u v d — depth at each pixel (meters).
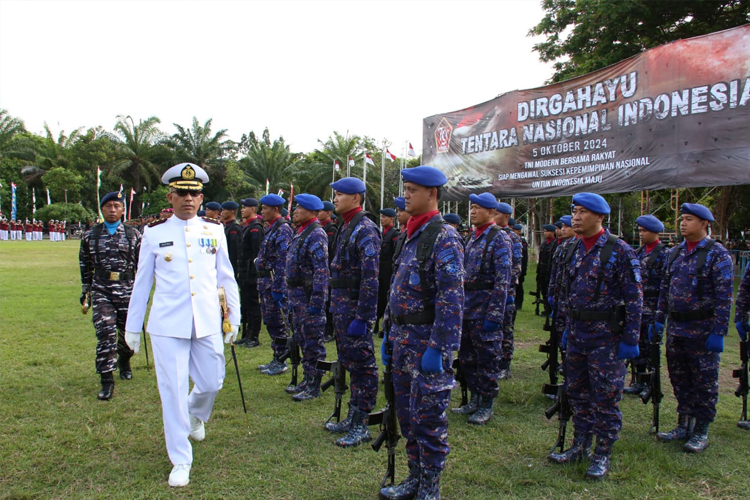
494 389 4.55
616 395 3.54
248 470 3.56
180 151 42.50
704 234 4.23
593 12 14.85
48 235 40.59
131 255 5.30
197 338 3.61
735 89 8.66
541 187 11.95
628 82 10.17
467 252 4.82
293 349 5.17
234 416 4.55
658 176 9.74
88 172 42.19
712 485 3.46
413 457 3.21
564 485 3.41
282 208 6.23
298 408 4.76
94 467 3.57
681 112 9.34
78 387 5.20
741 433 4.34
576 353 3.68
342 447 3.94
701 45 9.04
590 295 3.59
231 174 41.47
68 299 10.62
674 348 4.23
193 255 3.65
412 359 3.02
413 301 3.04
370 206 38.88
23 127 48.38
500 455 3.88
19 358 6.20
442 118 14.26
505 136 12.69
